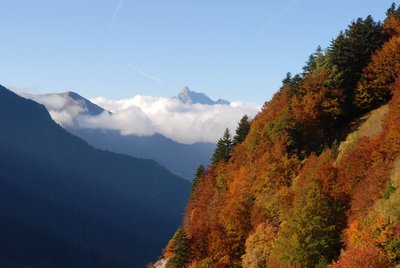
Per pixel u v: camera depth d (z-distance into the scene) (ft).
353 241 143.84
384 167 161.79
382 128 191.62
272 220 209.15
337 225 163.22
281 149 236.22
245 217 228.43
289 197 204.85
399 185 147.84
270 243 192.34
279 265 170.40
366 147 181.37
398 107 184.34
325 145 215.31
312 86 252.21
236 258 221.87
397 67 227.40
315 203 166.30
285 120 243.19
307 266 157.17
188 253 246.27
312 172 193.77
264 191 229.45
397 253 122.62
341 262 126.41
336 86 244.63
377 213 142.41
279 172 225.97
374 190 157.07
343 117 247.09
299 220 164.66
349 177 176.76
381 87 230.68
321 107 245.04
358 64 253.44
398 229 128.16
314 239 159.43
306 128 241.14
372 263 119.65
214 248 229.25
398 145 166.40
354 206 161.79
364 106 238.07
